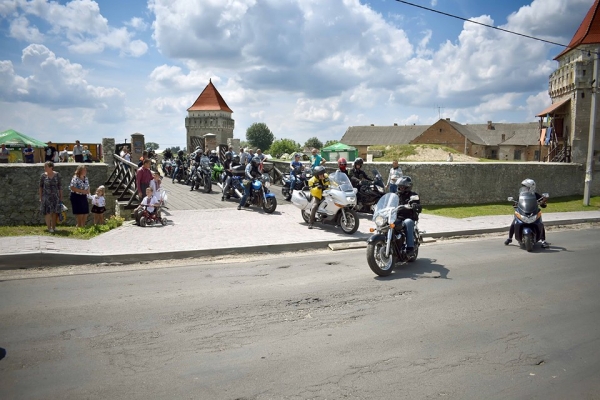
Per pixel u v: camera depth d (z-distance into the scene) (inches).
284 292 255.4
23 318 206.7
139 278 283.3
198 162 798.5
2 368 157.6
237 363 164.7
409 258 321.7
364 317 216.5
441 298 248.8
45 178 424.8
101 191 491.5
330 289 263.0
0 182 567.2
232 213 556.4
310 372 158.4
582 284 281.6
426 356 173.5
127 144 989.2
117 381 149.9
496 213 666.8
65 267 309.3
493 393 146.5
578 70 1257.4
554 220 595.8
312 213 457.7
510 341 189.6
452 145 3481.8
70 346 176.9
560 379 157.4
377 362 167.3
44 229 451.5
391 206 304.0
